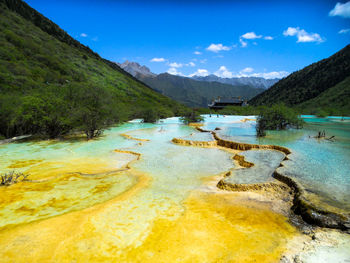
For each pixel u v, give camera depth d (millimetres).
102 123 21109
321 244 4801
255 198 7266
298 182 7586
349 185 7336
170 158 12836
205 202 7070
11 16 69312
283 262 4324
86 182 9070
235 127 25578
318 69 107062
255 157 11953
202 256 4523
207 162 12031
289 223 5750
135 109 42156
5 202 7059
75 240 5000
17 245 4797
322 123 31812
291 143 14953
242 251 4668
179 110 51469
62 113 19328
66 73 54750
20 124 19922
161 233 5305
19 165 11359
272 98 113188
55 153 14133
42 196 7590
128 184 8891
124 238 5098
